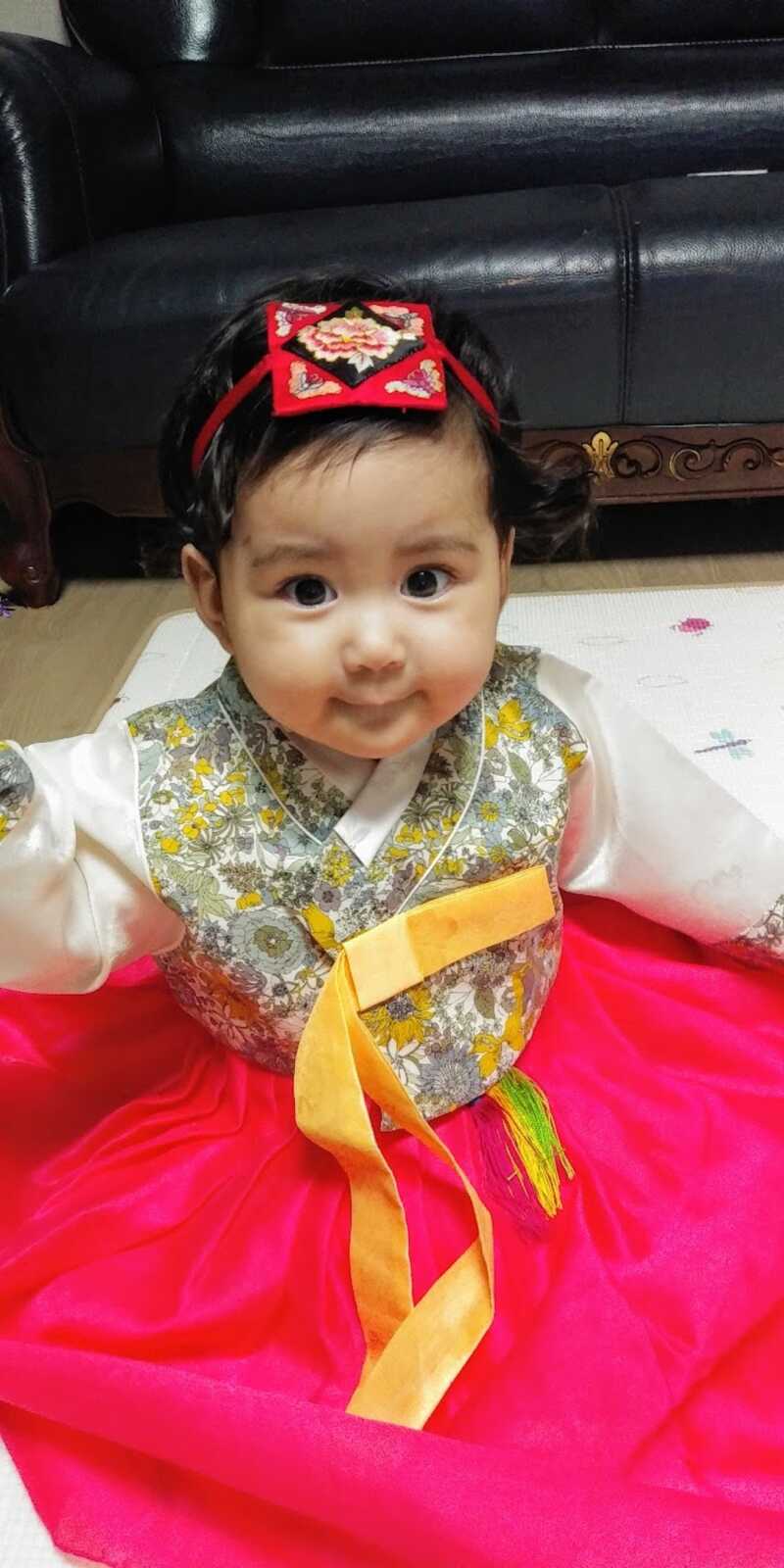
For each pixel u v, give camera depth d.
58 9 1.97
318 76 1.89
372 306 0.57
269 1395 0.56
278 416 0.51
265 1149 0.71
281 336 0.54
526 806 0.67
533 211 1.49
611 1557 0.50
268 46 1.93
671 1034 0.77
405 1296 0.62
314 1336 0.65
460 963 0.67
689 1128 0.73
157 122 1.86
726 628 1.41
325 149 1.86
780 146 1.81
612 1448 0.59
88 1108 0.77
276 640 0.54
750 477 1.57
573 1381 0.61
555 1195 0.69
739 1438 0.59
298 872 0.63
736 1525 0.52
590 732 0.71
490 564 0.56
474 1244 0.64
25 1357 0.60
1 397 1.53
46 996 0.83
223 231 1.53
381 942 0.64
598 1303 0.64
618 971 0.80
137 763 0.64
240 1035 0.71
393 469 0.50
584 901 0.85
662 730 1.22
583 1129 0.73
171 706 0.66
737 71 1.82
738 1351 0.62
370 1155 0.62
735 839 0.73
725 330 1.45
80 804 0.62
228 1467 0.55
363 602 0.53
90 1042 0.81
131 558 1.78
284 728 0.62
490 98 1.84
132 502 1.60
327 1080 0.63
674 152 1.83
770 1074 0.75
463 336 0.60
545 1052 0.77
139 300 1.45
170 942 0.69
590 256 1.43
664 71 1.83
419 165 1.85
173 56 1.91
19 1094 0.78
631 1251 0.67
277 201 1.89
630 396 1.51
